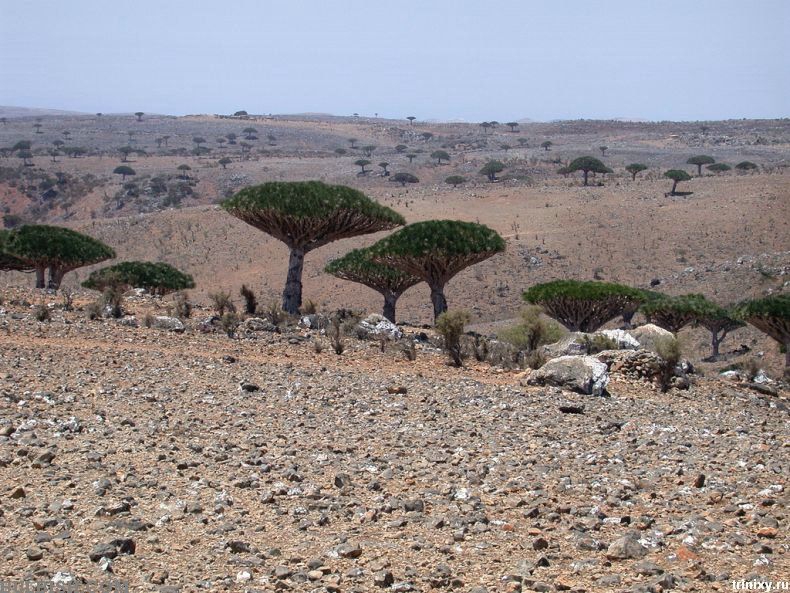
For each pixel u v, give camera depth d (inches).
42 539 330.3
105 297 1238.9
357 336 1199.6
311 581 303.1
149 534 346.6
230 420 595.2
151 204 6875.0
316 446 521.0
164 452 482.3
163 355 889.5
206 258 4404.5
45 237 1758.1
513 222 4608.8
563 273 3836.1
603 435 622.2
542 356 1060.5
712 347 2564.0
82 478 418.6
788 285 3161.9
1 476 417.1
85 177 7573.8
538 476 466.3
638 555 336.5
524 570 317.4
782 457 554.3
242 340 1062.4
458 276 3794.3
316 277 3929.6
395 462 487.8
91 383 705.0
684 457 539.5
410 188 6368.1
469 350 1144.8
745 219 4264.3
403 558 330.3
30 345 879.7
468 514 387.9
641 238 4210.1
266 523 368.2
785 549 346.6
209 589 292.7
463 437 576.4
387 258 1520.7
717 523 377.7
